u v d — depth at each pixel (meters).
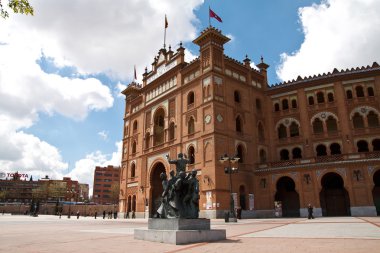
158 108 53.56
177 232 11.52
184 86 48.00
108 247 10.77
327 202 44.47
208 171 39.88
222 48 45.81
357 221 24.41
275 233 15.78
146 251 9.62
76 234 17.02
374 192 42.56
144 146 55.53
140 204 52.97
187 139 45.09
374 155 37.75
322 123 46.91
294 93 50.19
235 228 20.62
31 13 8.21
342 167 38.34
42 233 17.86
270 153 49.59
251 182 44.00
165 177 14.73
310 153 46.38
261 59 54.44
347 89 46.50
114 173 181.88
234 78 46.56
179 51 50.81
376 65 45.66
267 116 51.44
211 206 38.28
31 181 167.25
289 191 47.34
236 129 46.53
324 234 14.36
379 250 8.71
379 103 44.12
